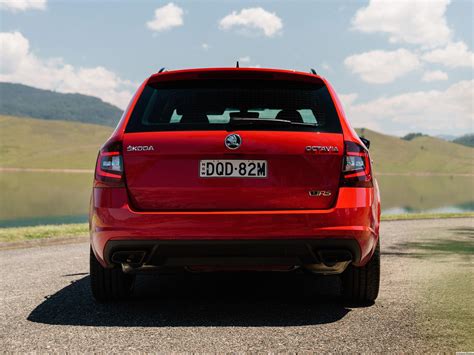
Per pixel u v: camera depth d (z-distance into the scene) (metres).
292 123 3.33
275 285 4.64
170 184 3.26
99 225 3.32
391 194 152.88
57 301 4.11
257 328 3.22
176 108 3.42
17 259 7.09
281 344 2.90
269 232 3.19
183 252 3.24
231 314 3.58
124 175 3.30
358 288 3.77
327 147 3.28
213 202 3.24
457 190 176.25
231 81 3.51
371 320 3.38
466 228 10.85
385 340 2.96
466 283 4.59
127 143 3.32
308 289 4.45
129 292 4.01
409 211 80.25
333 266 3.46
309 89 3.54
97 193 3.36
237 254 3.24
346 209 3.25
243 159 3.25
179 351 2.80
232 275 5.20
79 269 5.92
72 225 12.34
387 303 3.85
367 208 3.31
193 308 3.77
